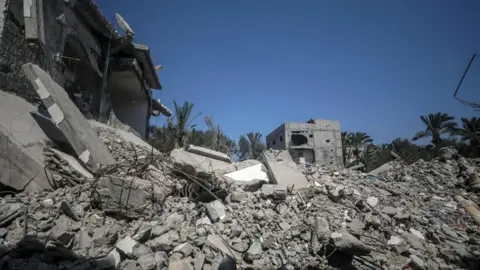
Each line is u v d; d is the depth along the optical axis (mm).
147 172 4852
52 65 7539
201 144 15055
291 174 6148
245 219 4262
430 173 8406
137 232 3502
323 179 6402
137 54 12781
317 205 5004
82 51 9750
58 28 7883
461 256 3969
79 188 4176
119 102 15352
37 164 4133
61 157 4504
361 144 28234
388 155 16656
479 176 7418
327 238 3826
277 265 3414
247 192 5281
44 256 2732
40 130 5000
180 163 4965
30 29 6109
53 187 4203
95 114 11102
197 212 4293
